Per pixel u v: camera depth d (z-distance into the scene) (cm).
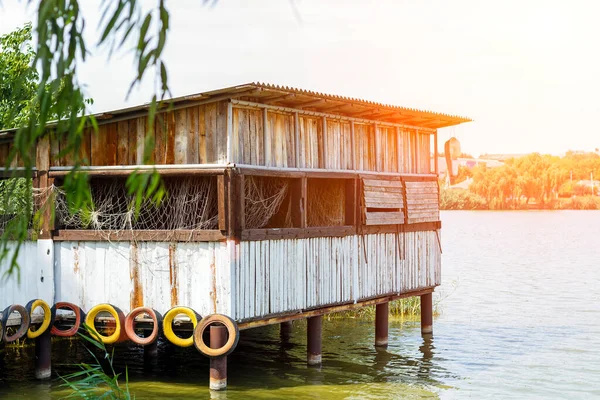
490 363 1712
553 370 1652
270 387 1409
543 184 14238
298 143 1471
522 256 5359
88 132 1384
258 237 1329
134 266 1346
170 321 1300
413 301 2405
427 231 1930
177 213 1387
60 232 1387
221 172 1280
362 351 1791
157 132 1345
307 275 1474
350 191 1622
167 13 290
